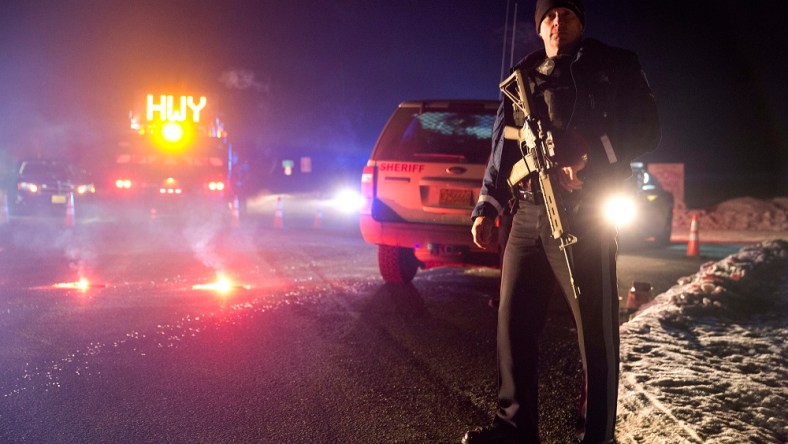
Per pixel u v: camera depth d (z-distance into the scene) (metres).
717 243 16.55
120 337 6.38
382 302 8.13
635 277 10.49
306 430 4.27
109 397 4.81
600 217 3.46
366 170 8.59
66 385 5.05
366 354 5.92
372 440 4.12
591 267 3.47
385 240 8.58
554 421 4.45
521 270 3.66
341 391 4.97
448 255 8.47
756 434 3.79
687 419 3.98
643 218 14.85
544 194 3.43
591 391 3.52
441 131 8.66
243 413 4.53
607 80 3.41
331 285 9.25
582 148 3.35
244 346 6.13
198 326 6.84
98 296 8.36
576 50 3.57
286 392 4.94
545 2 3.57
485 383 5.19
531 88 3.54
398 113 8.77
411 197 8.37
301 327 6.84
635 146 3.44
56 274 10.05
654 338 5.83
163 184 17.94
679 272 11.05
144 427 4.29
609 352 3.52
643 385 4.57
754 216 21.77
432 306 7.93
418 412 4.58
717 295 7.28
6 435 4.16
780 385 4.71
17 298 8.21
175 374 5.32
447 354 5.96
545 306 3.73
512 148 3.69
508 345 3.68
